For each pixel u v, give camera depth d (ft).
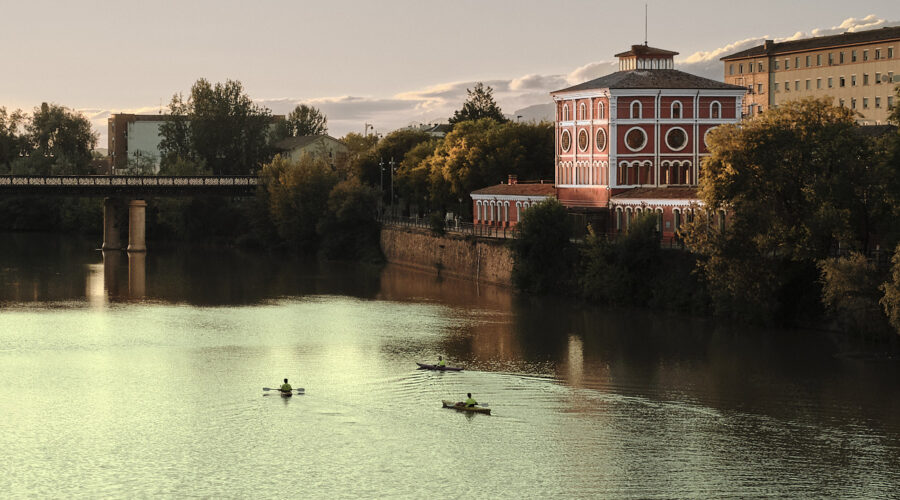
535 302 495.00
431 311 478.18
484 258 571.28
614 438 288.10
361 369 362.53
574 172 572.92
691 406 314.96
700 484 257.75
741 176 411.54
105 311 485.56
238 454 280.31
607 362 366.63
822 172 408.46
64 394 334.85
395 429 297.74
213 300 521.24
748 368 355.15
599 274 475.72
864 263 379.76
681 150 548.72
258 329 437.99
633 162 545.03
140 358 382.83
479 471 267.18
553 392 330.75
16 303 508.12
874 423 297.74
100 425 303.68
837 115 416.67
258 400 326.03
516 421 303.07
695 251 428.15
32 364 373.81
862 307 379.55
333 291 552.82
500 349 390.83
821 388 330.75
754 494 251.60
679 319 438.40
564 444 284.20
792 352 375.66
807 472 263.90
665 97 545.44
